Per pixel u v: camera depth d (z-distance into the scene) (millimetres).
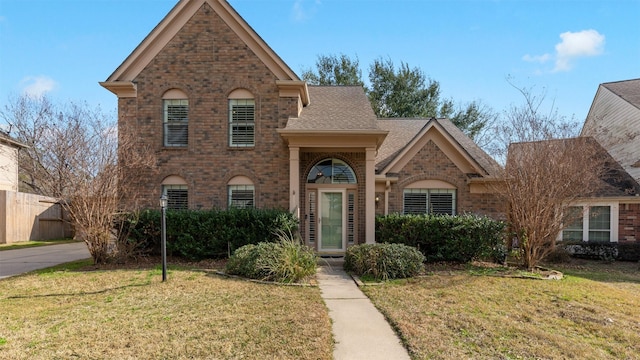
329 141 12109
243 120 13078
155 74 13039
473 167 13297
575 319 6316
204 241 11312
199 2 13023
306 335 5297
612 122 18266
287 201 12852
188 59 13039
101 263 10703
